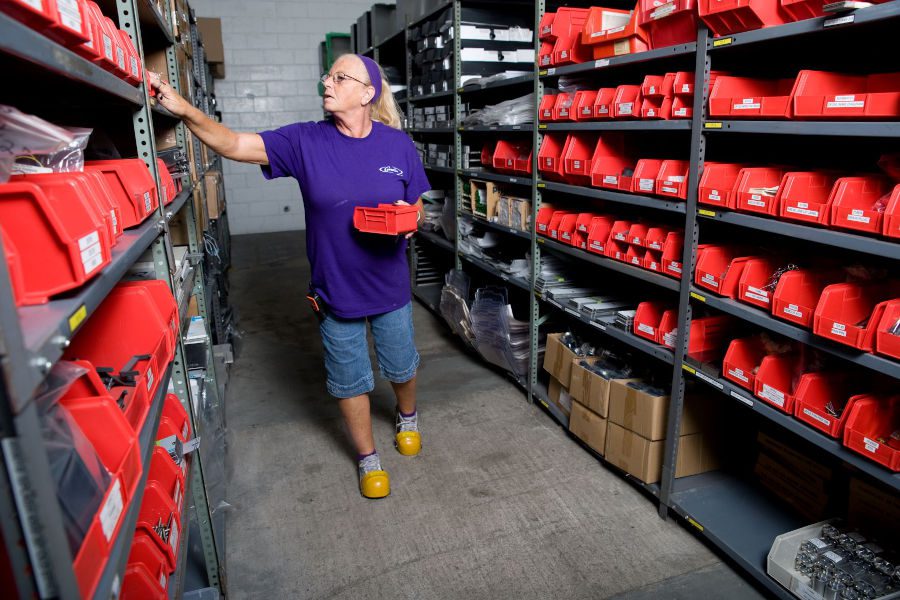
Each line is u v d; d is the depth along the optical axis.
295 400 3.02
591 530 2.01
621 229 2.23
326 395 3.07
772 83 1.76
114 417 0.76
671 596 1.72
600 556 1.89
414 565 1.86
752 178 1.65
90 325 1.11
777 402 1.60
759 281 1.72
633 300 2.55
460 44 3.42
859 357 1.35
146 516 1.13
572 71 2.32
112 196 0.99
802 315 1.48
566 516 2.08
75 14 0.79
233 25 7.11
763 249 1.88
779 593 1.61
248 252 6.64
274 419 2.82
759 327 2.00
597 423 2.33
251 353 3.69
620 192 2.18
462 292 3.56
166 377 1.21
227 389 3.16
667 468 2.02
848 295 1.46
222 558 1.78
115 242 0.95
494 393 3.06
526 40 3.56
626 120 2.11
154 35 2.15
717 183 1.78
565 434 2.64
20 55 0.55
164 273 1.42
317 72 7.50
